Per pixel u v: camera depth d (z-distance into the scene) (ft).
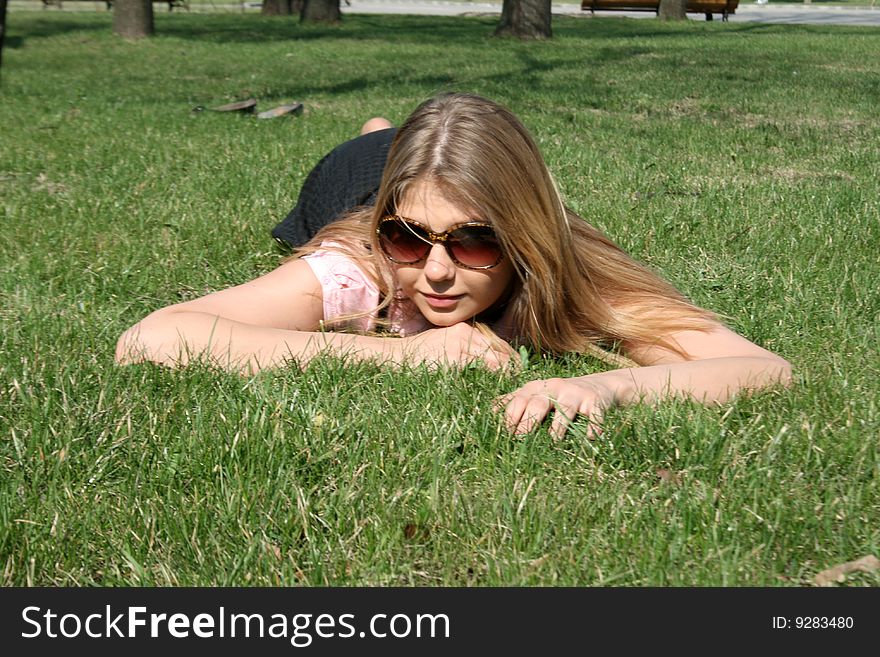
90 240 15.94
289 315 10.79
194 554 7.18
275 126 30.04
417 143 9.37
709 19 99.45
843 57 58.59
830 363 10.87
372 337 10.69
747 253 15.74
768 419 9.04
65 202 18.89
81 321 11.90
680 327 10.53
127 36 73.61
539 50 62.44
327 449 8.48
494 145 9.36
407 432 8.75
